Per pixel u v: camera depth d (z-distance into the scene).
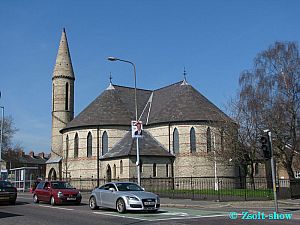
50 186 28.78
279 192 33.22
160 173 47.91
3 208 25.09
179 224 15.91
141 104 58.44
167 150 49.91
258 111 42.22
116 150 49.53
